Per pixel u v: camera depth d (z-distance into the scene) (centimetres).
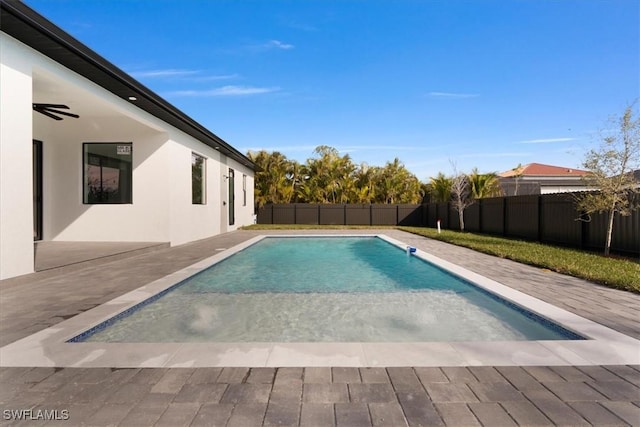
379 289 502
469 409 179
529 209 1036
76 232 915
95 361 233
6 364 229
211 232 1247
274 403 183
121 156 920
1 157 445
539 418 171
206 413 174
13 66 462
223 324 348
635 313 339
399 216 2072
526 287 449
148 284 470
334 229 1633
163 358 238
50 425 165
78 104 689
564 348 256
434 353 247
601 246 752
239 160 1589
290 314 381
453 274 556
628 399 188
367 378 211
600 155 674
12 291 432
